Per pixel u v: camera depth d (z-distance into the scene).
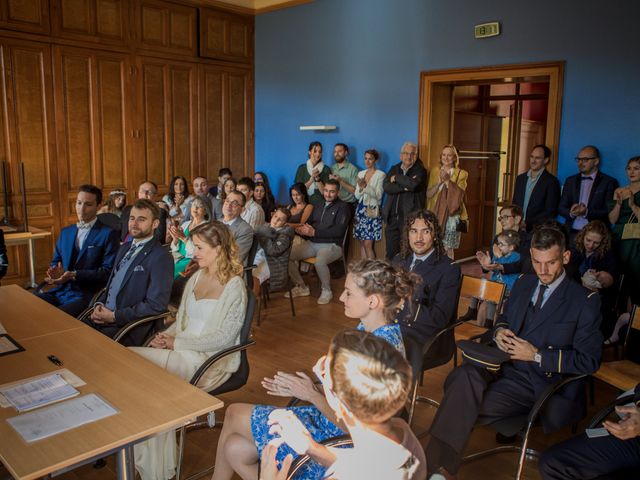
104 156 6.68
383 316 2.00
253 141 8.29
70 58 6.25
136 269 3.14
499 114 7.70
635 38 4.81
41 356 2.26
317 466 1.86
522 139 8.43
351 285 2.00
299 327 4.79
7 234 5.34
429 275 3.07
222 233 2.74
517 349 2.49
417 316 3.00
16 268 6.12
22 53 5.90
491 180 7.68
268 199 7.16
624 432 1.96
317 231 5.73
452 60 6.01
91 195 3.84
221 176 7.22
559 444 2.17
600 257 3.87
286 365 3.96
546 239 2.51
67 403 1.84
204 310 2.76
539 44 5.36
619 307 4.49
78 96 6.37
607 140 5.04
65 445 1.59
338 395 1.23
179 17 7.17
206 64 7.55
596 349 2.44
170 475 2.53
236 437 2.08
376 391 1.17
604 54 4.98
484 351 2.51
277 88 7.86
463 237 7.36
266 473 1.60
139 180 7.04
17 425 1.69
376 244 6.76
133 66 6.79
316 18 7.23
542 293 2.64
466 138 7.06
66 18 6.16
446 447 2.48
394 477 1.23
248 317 2.71
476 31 5.73
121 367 2.16
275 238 4.93
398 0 6.39
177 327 2.89
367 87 6.81
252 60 8.09
